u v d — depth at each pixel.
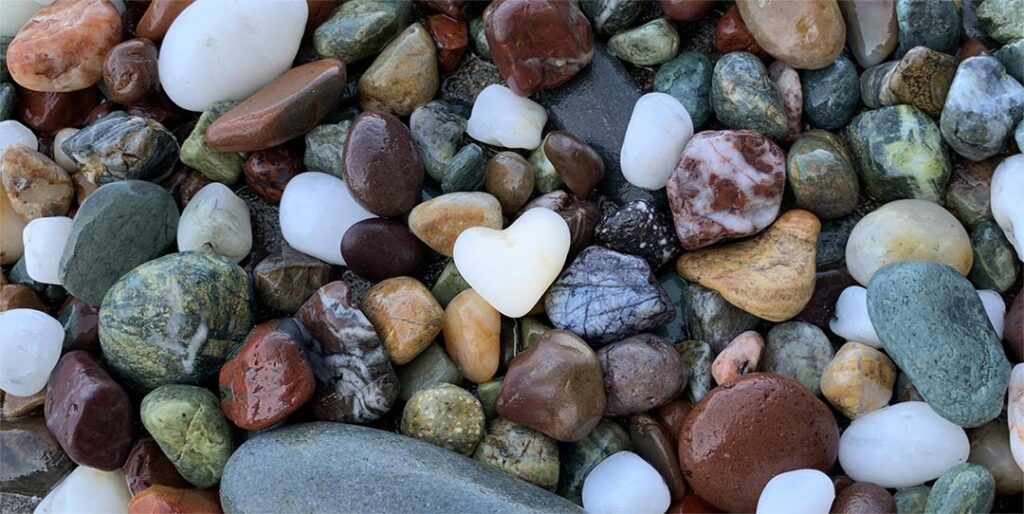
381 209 0.43
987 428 0.42
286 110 0.43
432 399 0.42
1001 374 0.41
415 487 0.40
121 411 0.42
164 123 0.46
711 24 0.46
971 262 0.43
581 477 0.42
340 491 0.40
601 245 0.44
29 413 0.43
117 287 0.42
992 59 0.43
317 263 0.44
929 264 0.41
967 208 0.43
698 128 0.45
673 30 0.45
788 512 0.40
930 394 0.41
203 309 0.42
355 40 0.45
